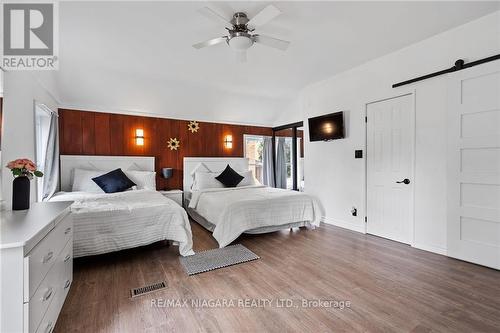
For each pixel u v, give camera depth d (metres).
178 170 5.36
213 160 5.63
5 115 2.10
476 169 2.63
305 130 4.92
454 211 2.80
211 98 5.13
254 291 2.18
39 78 3.00
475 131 2.62
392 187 3.47
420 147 3.13
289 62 3.69
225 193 4.29
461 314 1.83
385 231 3.58
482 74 2.55
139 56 3.37
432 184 3.02
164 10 2.34
